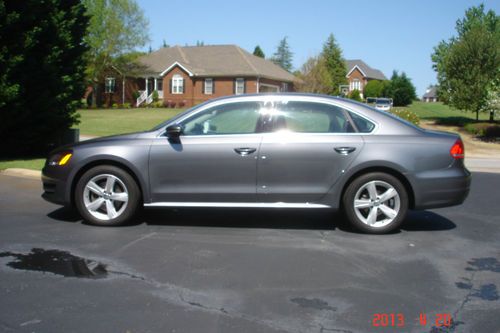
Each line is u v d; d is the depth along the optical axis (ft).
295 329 11.56
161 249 17.58
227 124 20.25
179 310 12.49
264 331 11.43
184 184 19.95
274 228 20.76
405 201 19.71
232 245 18.24
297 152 19.52
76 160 20.24
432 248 18.29
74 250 17.30
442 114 152.05
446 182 19.54
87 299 13.08
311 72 164.86
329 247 18.15
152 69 157.99
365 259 16.83
